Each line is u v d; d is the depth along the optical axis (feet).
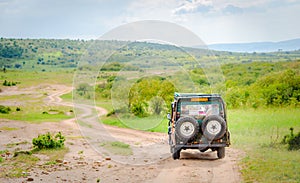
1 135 51.83
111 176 26.09
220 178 23.88
